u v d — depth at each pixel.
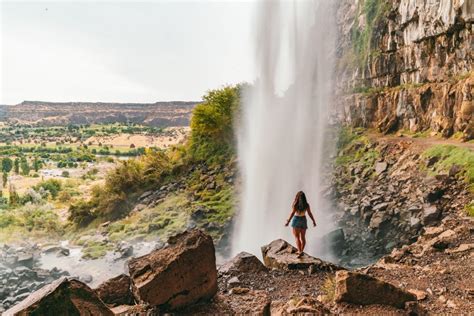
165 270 6.75
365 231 19.98
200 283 7.12
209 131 40.25
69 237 34.38
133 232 29.41
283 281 9.38
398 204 19.53
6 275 19.98
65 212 44.47
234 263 10.18
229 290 8.42
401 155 24.69
